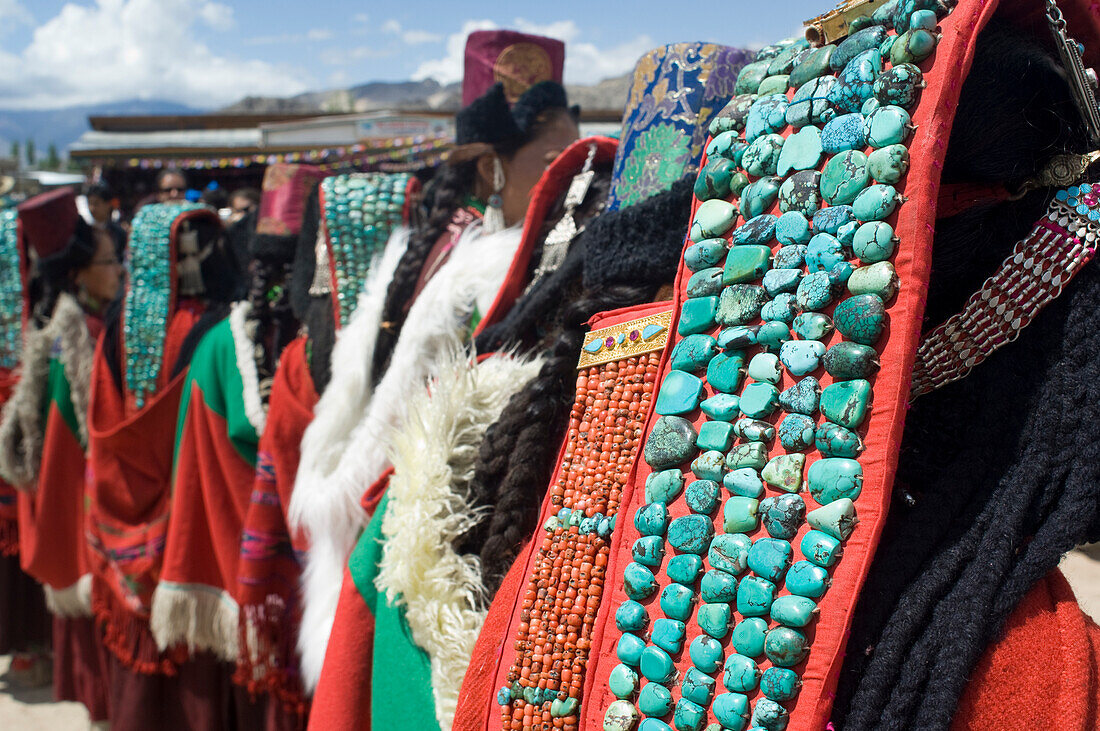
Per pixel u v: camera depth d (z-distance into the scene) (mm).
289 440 2006
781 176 665
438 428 1036
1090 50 703
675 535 664
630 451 788
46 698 3309
